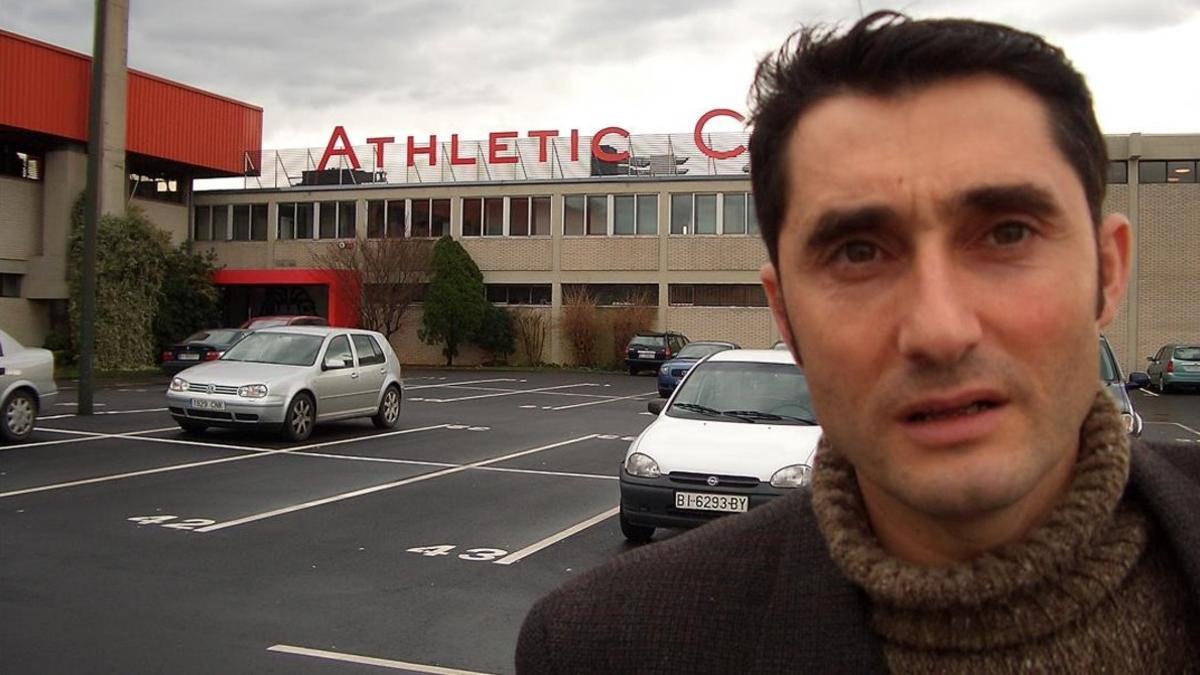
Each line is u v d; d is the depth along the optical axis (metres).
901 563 1.01
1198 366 26.28
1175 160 31.55
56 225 28.33
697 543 1.23
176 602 5.52
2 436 11.88
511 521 8.20
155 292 29.03
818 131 1.03
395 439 13.82
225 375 12.88
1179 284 31.28
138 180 33.34
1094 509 0.98
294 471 10.60
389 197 37.78
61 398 18.77
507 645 4.90
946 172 0.96
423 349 37.31
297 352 13.76
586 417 18.05
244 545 7.04
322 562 6.58
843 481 1.10
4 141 27.91
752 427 7.43
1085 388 0.98
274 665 4.53
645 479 7.02
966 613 0.98
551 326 36.50
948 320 0.91
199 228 39.03
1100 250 1.06
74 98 28.08
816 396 1.05
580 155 37.03
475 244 37.22
